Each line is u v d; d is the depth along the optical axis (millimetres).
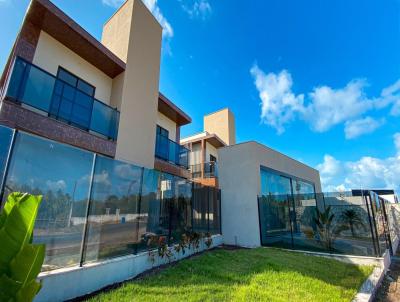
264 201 10117
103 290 4445
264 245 9570
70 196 4551
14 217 1914
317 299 4133
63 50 7387
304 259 7320
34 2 5930
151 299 3953
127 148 7973
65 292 3934
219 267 6066
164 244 6516
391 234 10461
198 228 8672
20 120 5184
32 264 1887
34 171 4090
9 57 7203
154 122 9516
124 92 8312
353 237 8602
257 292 4375
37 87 5555
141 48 9477
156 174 6801
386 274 6906
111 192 5359
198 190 9109
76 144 6301
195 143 17812
